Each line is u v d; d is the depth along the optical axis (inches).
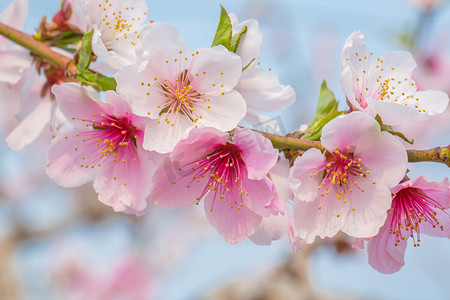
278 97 16.3
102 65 17.0
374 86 16.4
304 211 15.9
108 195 16.3
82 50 16.3
